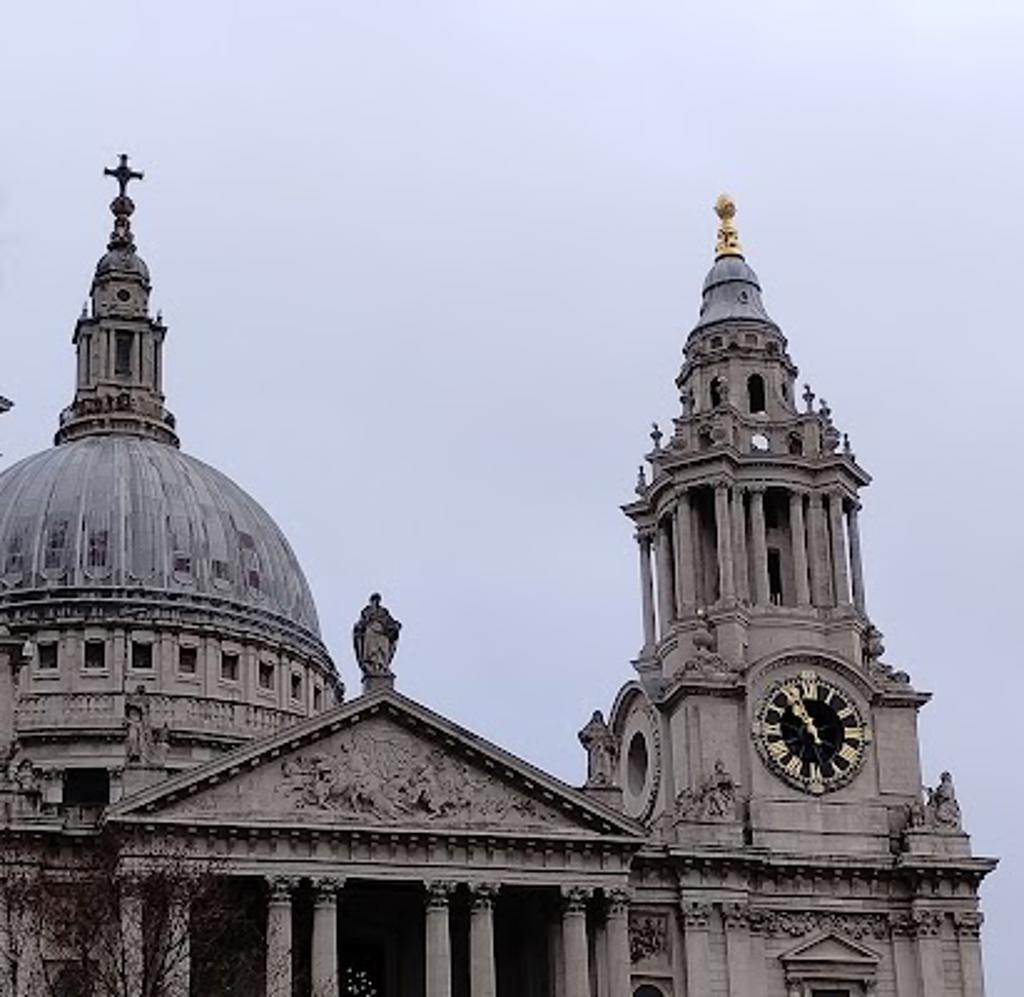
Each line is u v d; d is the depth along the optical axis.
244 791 105.62
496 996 112.81
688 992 110.19
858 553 124.25
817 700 118.50
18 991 94.25
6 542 150.38
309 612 160.12
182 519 153.50
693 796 114.06
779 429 125.94
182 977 94.81
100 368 165.00
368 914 114.62
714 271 132.00
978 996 113.81
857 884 115.06
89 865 99.06
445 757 109.06
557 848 108.50
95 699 142.12
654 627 125.50
